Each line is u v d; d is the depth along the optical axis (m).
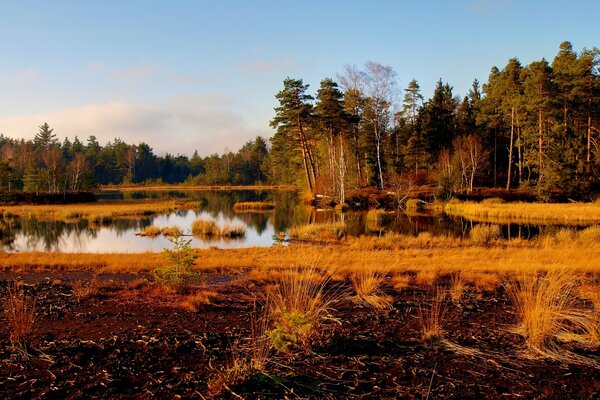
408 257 15.19
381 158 54.53
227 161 124.81
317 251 17.30
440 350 5.10
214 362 4.71
